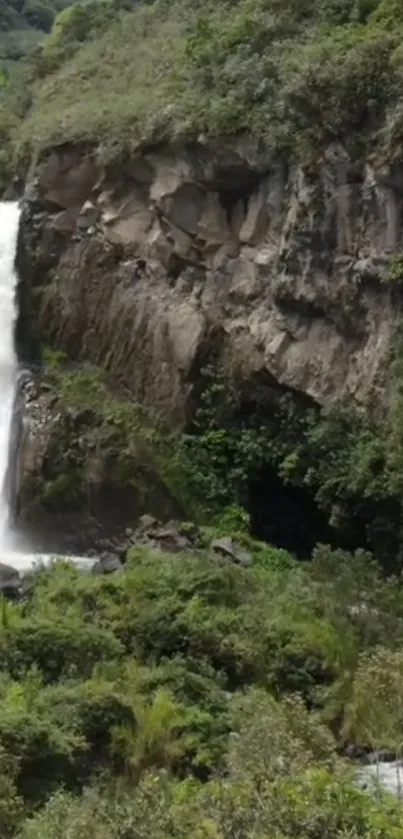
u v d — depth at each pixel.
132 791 17.11
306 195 29.50
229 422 32.22
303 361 29.88
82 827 11.98
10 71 68.25
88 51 49.56
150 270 34.41
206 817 11.77
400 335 27.50
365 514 27.84
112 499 32.44
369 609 24.42
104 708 18.64
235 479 31.41
